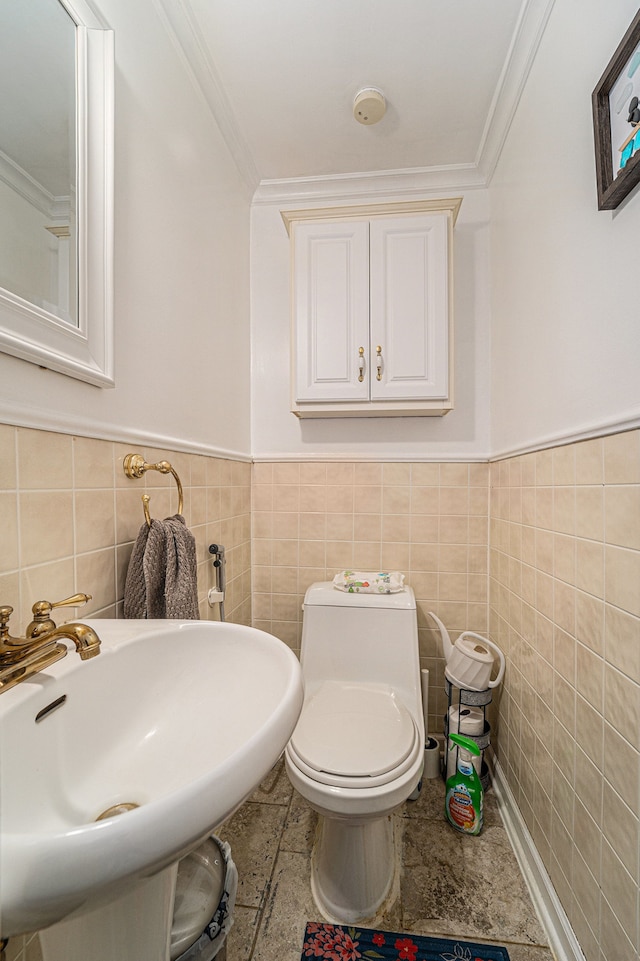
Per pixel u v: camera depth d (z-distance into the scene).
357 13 1.16
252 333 1.89
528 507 1.28
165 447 1.13
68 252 0.79
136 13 1.01
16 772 0.48
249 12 1.15
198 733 0.69
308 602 1.53
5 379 0.65
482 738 1.46
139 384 1.02
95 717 0.63
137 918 0.55
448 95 1.41
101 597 0.88
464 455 1.75
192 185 1.31
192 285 1.31
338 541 1.83
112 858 0.33
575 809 0.94
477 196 1.78
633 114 0.74
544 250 1.17
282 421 1.87
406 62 1.30
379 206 1.59
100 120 0.85
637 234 0.75
